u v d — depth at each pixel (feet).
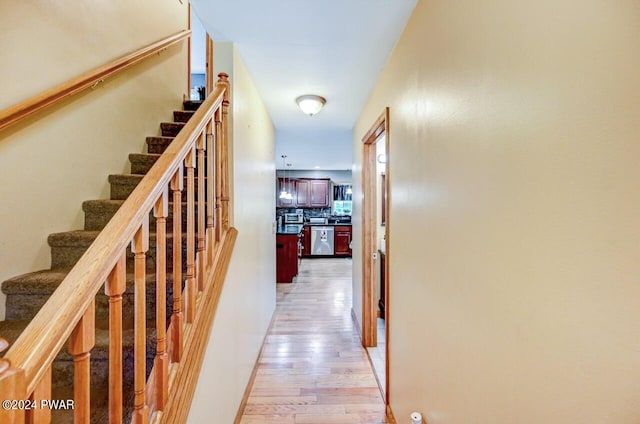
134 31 7.25
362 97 8.32
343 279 17.66
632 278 1.43
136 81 7.30
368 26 5.05
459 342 3.16
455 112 3.23
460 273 3.14
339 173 27.61
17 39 4.34
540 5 1.98
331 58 6.19
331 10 4.64
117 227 2.44
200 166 4.22
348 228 25.85
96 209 5.65
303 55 6.08
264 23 5.02
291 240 16.88
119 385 2.50
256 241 7.89
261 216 8.69
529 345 2.11
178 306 3.56
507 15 2.33
